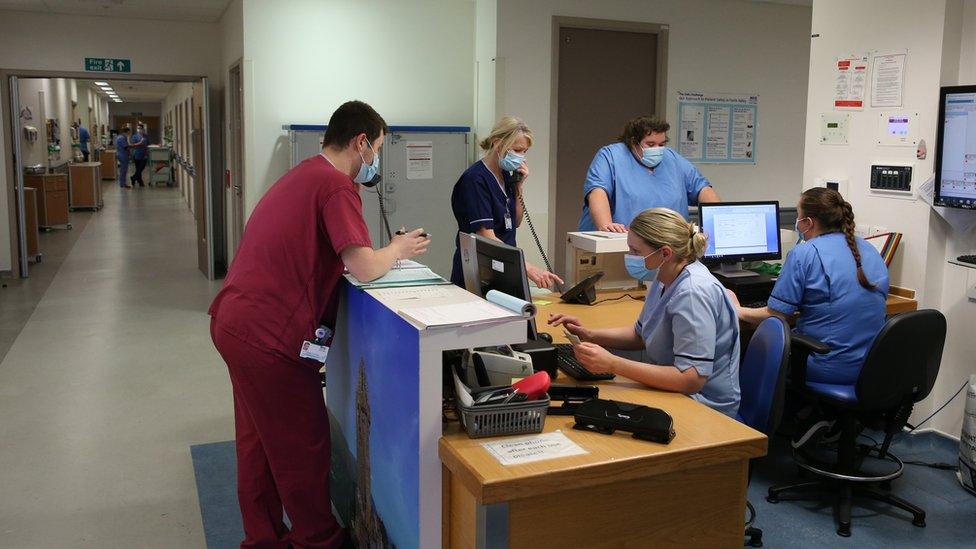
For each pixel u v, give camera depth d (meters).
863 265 3.04
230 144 7.05
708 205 3.88
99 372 4.75
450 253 6.30
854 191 3.83
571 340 2.40
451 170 6.21
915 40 3.48
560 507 1.76
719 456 1.87
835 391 2.98
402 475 2.03
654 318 2.40
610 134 6.04
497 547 1.71
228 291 2.24
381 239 6.11
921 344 2.84
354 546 2.62
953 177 3.30
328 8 6.15
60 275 7.84
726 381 2.40
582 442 1.86
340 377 2.69
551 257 5.93
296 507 2.33
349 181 2.27
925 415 3.71
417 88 6.46
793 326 3.20
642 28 5.96
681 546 1.92
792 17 6.44
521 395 1.88
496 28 5.59
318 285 2.25
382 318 2.12
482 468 1.70
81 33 7.44
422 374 1.85
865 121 3.75
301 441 2.28
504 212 3.47
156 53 7.67
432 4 6.39
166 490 3.19
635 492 1.84
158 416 4.04
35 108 11.27
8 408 4.12
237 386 2.32
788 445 3.63
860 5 3.71
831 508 3.05
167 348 5.27
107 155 22.64
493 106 5.68
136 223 12.16
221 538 2.80
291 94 6.15
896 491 3.20
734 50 6.30
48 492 3.16
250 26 5.98
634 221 2.37
